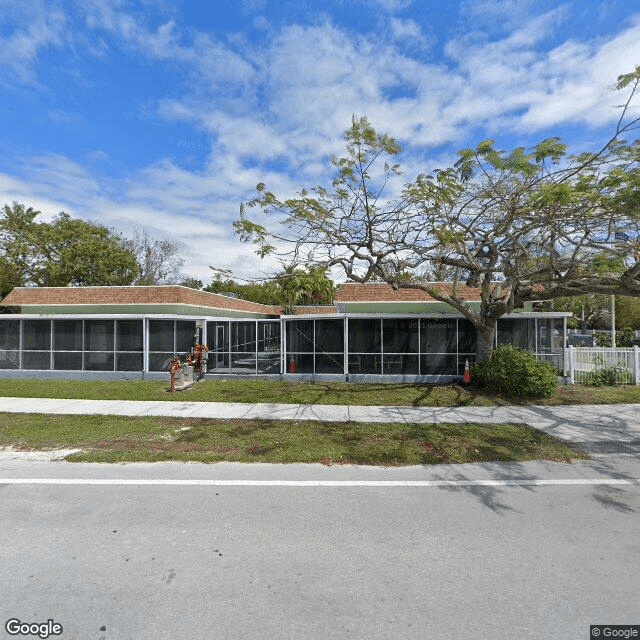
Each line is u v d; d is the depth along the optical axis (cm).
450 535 381
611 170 781
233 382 1341
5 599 289
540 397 1071
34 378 1463
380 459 607
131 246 3594
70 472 551
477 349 1259
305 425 805
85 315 1491
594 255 976
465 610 277
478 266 1109
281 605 282
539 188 838
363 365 1400
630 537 377
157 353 1480
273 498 468
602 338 2078
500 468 575
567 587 301
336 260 1045
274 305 2958
